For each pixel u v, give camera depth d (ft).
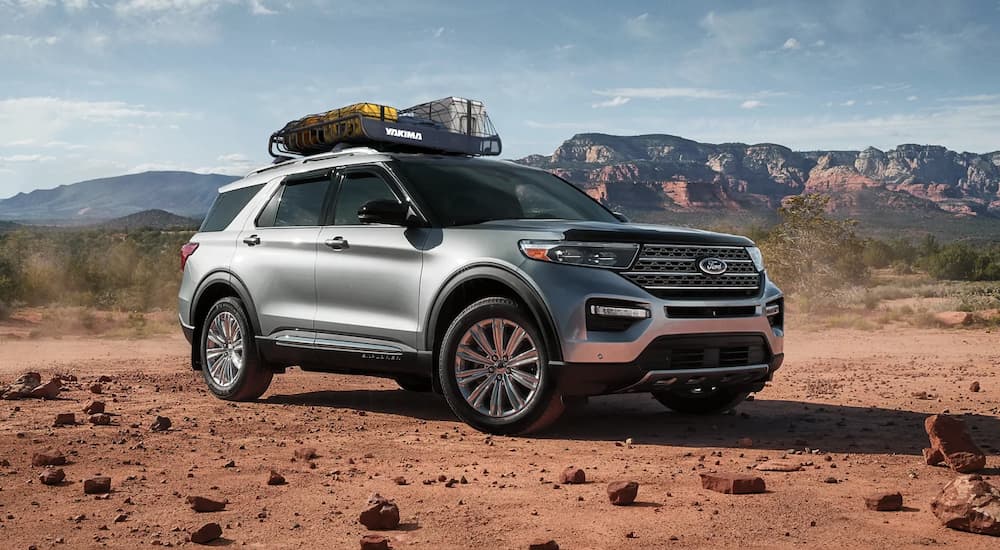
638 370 17.63
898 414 22.71
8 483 14.02
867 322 75.20
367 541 10.05
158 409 22.74
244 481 14.24
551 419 18.44
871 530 11.16
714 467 15.42
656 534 10.94
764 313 19.39
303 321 22.47
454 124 25.48
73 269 115.24
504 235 18.86
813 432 19.70
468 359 19.22
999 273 223.71
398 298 20.33
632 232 18.21
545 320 17.80
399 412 22.61
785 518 11.73
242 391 24.36
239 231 24.99
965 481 11.40
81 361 40.40
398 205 20.33
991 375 33.45
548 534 10.97
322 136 24.85
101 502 12.78
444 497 13.01
